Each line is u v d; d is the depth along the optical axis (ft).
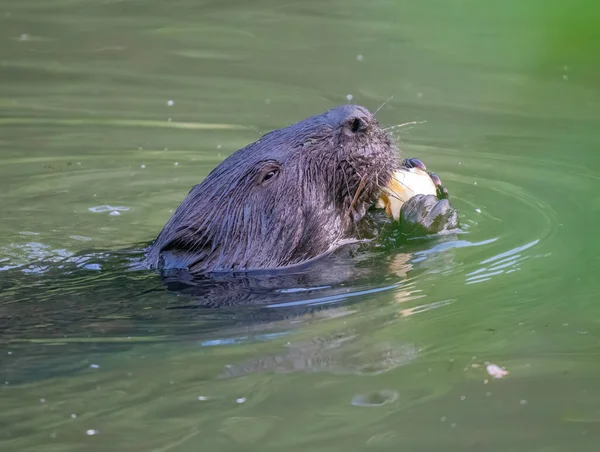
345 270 38.45
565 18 27.68
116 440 26.53
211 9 84.64
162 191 50.80
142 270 38.65
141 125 60.75
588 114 61.67
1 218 46.03
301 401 28.60
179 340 33.09
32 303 35.94
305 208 38.52
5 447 26.25
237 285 36.99
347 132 39.27
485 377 29.91
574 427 26.86
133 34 78.59
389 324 33.99
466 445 26.00
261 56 73.41
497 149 56.18
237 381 29.99
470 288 36.86
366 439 26.35
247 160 38.83
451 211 42.96
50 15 82.58
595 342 32.19
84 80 68.69
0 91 66.18
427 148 56.24
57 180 52.01
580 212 45.80
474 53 73.46
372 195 40.14
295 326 34.09
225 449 25.98
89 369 30.96
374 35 78.07
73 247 42.27
